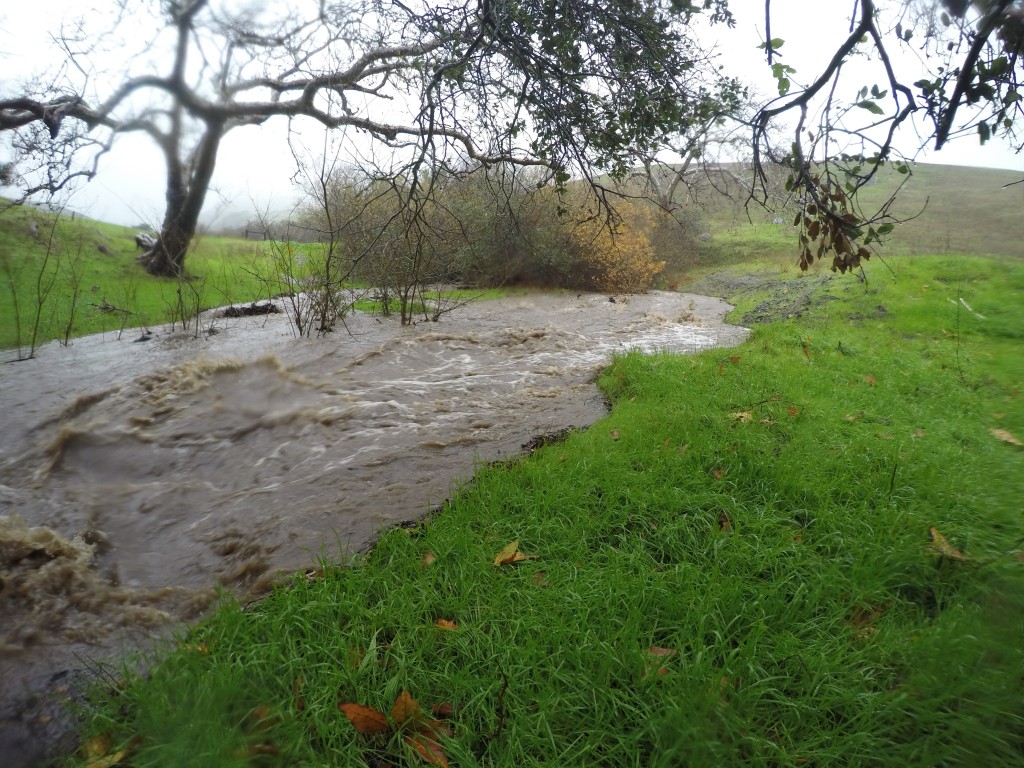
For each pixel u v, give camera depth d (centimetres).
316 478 497
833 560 346
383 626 301
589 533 381
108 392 692
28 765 246
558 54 428
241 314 1096
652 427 511
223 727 239
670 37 447
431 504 434
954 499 390
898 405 562
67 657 308
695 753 228
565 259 1430
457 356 870
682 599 308
